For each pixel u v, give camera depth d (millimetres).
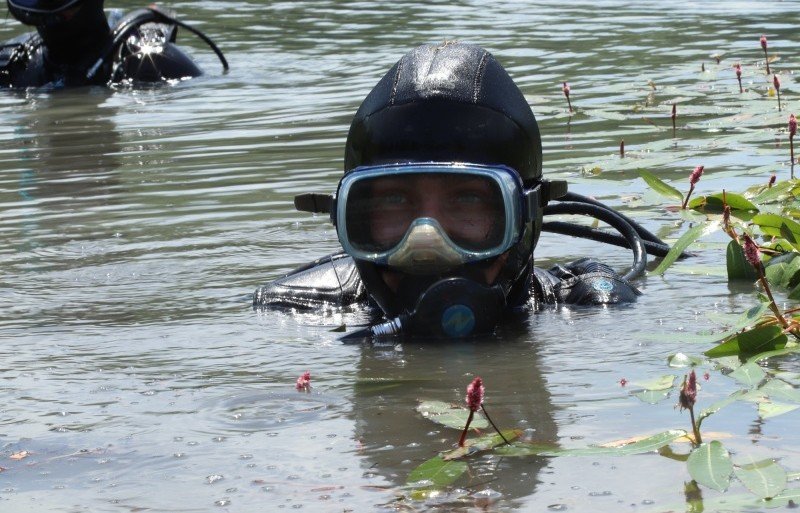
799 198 5273
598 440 2809
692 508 2404
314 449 2832
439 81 4051
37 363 3666
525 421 2977
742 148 7121
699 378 3270
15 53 12297
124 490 2609
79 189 6875
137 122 9555
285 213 6008
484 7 16438
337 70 12070
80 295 4602
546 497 2486
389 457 2756
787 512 2373
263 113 9703
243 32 15172
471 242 3891
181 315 4277
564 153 7371
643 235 5102
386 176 3916
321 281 4516
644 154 7102
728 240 5262
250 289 4656
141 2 18188
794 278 4348
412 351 3754
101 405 3219
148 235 5637
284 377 3465
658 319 4008
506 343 3814
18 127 9609
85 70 12062
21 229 5859
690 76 10430
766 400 3018
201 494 2572
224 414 3109
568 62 11656
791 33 12867
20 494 2607
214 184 6844
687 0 16297
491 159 4008
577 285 4398
